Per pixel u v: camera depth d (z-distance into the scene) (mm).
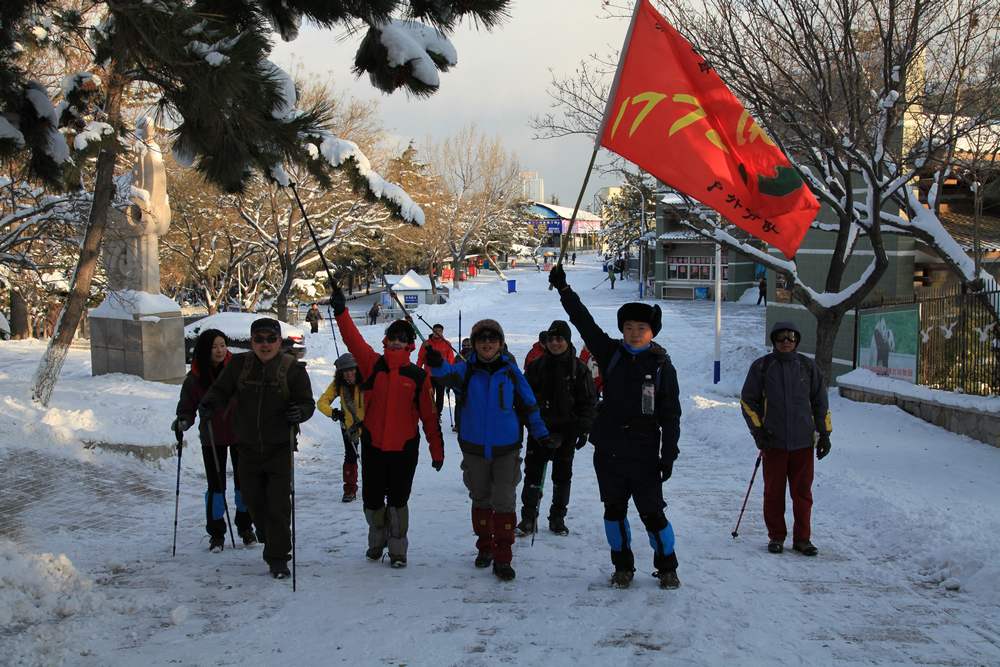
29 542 6270
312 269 49750
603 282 73562
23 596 4891
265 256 40500
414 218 10617
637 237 64938
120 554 6266
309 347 29938
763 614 5027
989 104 14328
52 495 7660
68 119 10430
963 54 14562
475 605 5152
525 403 5906
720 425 13719
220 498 6520
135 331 15805
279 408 5727
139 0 7895
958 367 12992
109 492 8070
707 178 6254
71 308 10711
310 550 6645
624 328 5520
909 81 16016
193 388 6430
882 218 15453
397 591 5441
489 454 5848
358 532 7312
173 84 9281
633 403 5453
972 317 12695
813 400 6660
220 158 9367
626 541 5574
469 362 6012
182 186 34094
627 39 6152
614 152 6141
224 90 8227
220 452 6555
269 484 5742
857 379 15219
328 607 5082
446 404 17500
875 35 14953
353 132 34500
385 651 4348
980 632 4762
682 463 11266
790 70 15258
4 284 26375
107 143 10055
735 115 6238
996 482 8977
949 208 22453
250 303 38688
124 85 10703
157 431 9828
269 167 9648
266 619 4840
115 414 10203
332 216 36469
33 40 9359
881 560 6422
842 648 4465
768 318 25016
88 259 11023
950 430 12188
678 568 6078
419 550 6660
